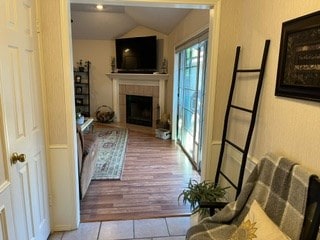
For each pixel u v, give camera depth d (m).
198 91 3.81
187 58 4.60
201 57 3.64
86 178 2.82
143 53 6.16
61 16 1.92
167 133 5.59
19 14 1.58
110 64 7.14
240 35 2.10
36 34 1.86
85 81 7.11
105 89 7.26
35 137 1.83
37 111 1.88
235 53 2.17
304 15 1.32
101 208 2.64
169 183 3.29
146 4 2.07
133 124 7.02
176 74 5.22
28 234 1.70
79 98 7.16
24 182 1.64
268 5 1.67
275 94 1.58
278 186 1.38
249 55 1.95
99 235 2.20
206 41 3.25
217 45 2.15
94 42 6.99
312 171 1.26
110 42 7.02
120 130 6.40
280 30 1.54
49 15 1.91
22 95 1.62
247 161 1.98
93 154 3.15
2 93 1.34
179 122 5.27
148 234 2.22
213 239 1.50
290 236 1.24
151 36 5.93
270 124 1.65
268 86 1.67
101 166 3.85
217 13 2.09
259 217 1.36
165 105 6.18
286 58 1.46
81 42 6.96
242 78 2.08
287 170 1.34
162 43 6.07
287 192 1.32
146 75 6.23
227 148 2.34
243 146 2.06
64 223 2.26
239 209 1.59
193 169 3.79
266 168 1.51
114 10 5.42
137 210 2.62
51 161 2.13
